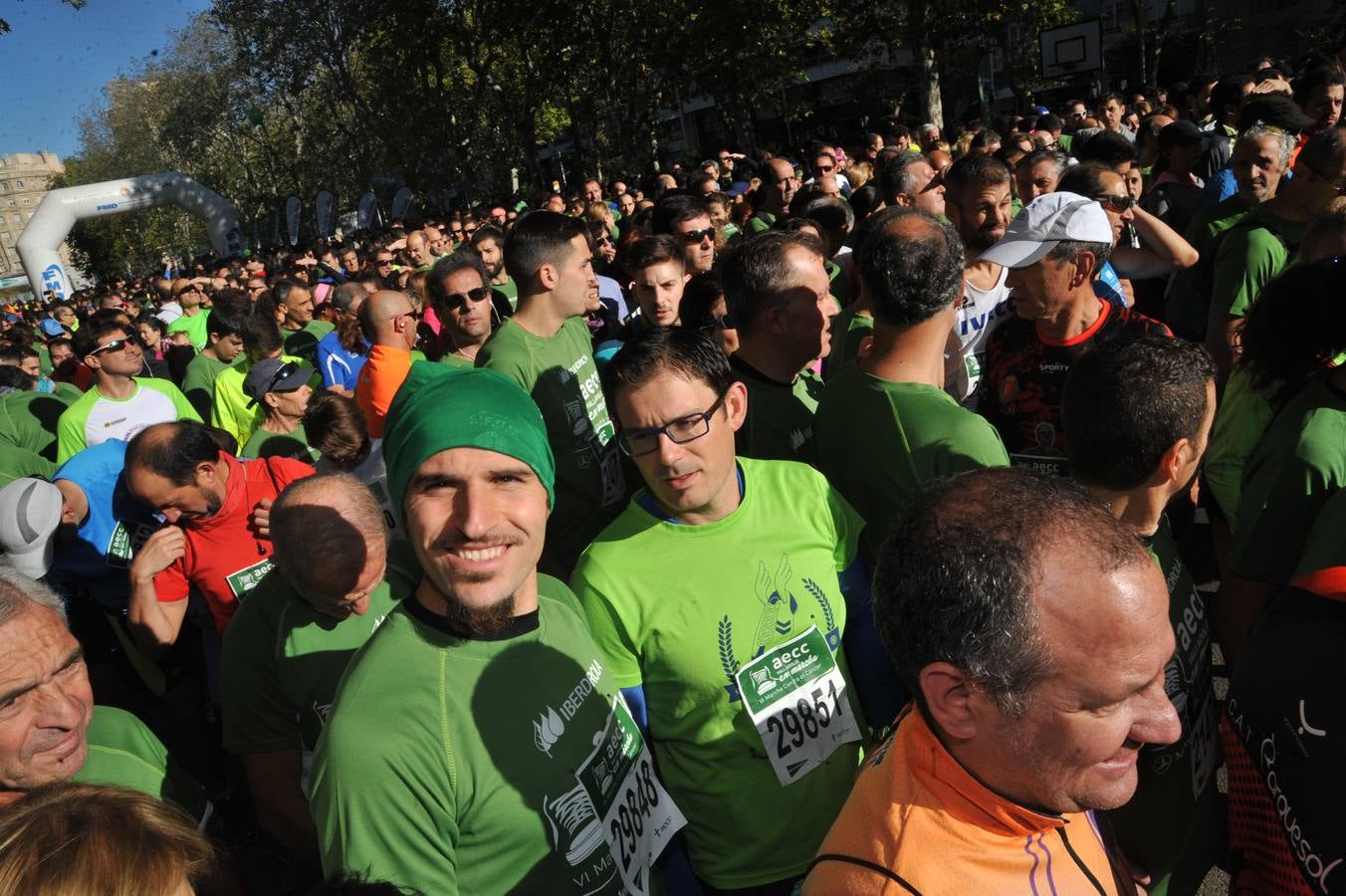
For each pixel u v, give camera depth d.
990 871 1.04
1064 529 0.97
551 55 26.27
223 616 2.97
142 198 30.02
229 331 6.25
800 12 24.41
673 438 1.76
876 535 2.20
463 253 4.18
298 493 2.13
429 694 1.43
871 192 5.82
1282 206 3.52
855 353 3.21
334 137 38.81
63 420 5.02
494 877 1.47
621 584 1.84
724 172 15.36
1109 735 0.96
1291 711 1.36
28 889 0.92
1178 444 1.68
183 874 1.02
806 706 1.86
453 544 1.42
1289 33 28.50
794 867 1.87
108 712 1.88
